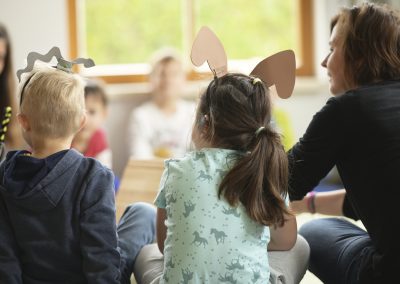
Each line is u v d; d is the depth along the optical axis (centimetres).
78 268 150
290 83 168
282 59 167
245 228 143
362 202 158
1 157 199
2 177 151
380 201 151
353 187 160
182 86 359
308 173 166
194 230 141
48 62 177
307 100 396
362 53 167
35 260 148
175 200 144
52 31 347
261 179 142
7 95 243
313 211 203
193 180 144
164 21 382
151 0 379
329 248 178
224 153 147
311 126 165
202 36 168
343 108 158
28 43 343
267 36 403
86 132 303
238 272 140
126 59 380
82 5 365
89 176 151
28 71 171
